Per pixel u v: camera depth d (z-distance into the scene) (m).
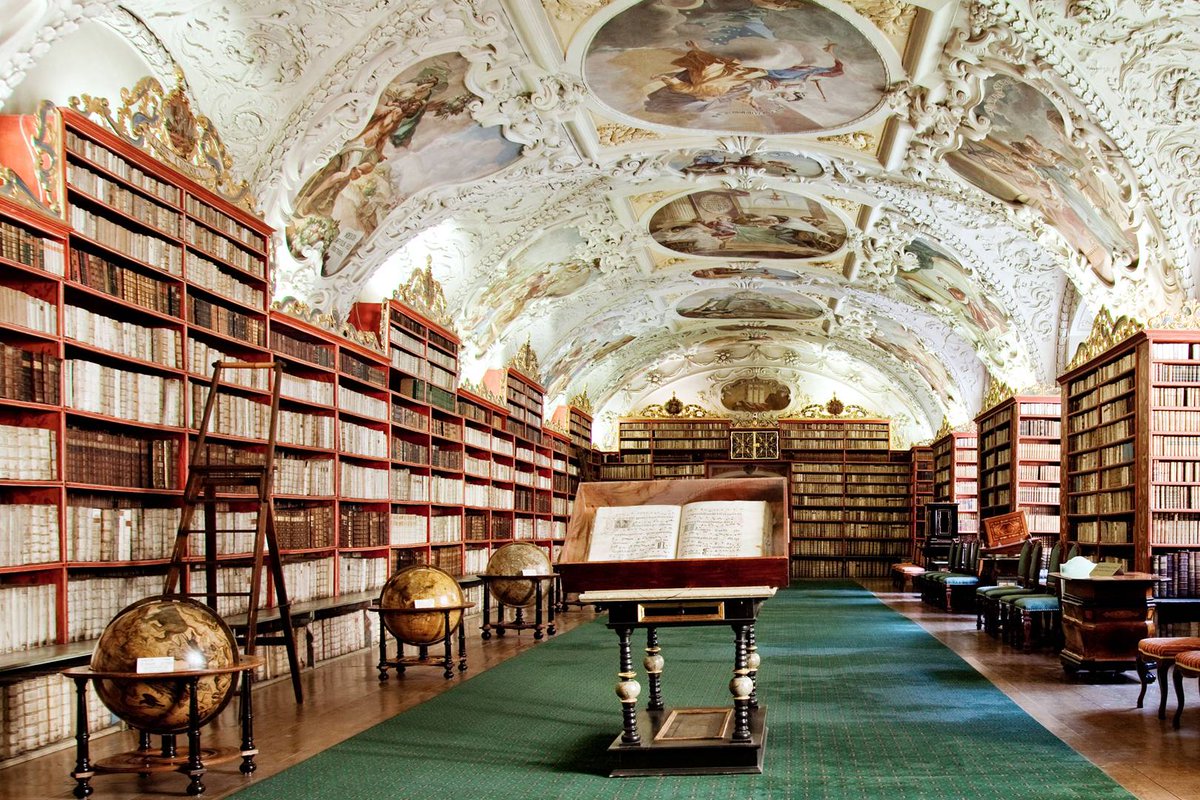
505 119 13.78
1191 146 11.71
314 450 12.84
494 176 15.43
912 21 11.46
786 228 20.42
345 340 14.09
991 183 14.75
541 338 26.28
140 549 9.10
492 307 20.41
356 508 14.41
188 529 8.66
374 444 15.02
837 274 23.44
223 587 10.63
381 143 13.03
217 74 10.55
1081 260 14.92
